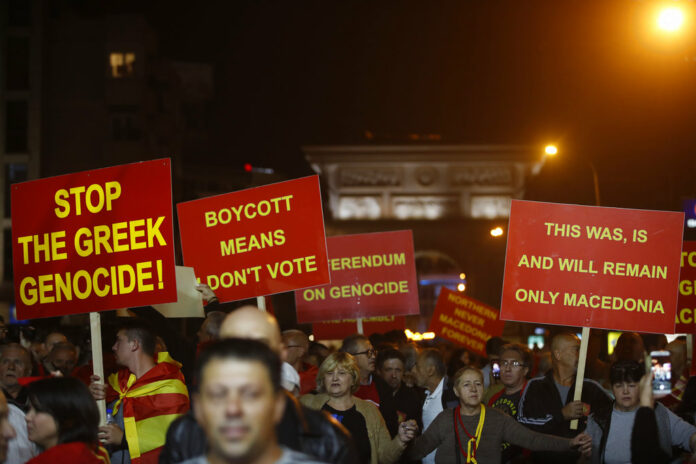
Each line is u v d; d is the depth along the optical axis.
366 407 8.02
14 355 8.37
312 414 4.46
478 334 16.64
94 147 61.44
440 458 8.12
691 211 35.19
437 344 20.89
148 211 7.45
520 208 8.87
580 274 8.78
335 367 7.93
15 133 58.97
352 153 81.31
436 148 80.81
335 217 81.62
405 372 12.44
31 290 7.65
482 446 8.02
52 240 7.64
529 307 8.78
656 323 8.73
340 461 4.39
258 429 3.33
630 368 7.62
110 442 7.18
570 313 8.75
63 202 7.66
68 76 61.75
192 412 4.52
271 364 3.40
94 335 7.46
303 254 8.81
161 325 7.73
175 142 70.19
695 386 9.52
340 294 12.87
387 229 81.25
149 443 7.41
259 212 8.94
